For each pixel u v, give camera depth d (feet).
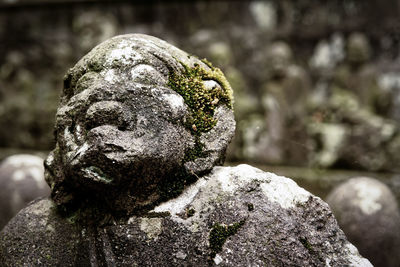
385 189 7.23
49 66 18.94
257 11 19.02
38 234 4.21
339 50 18.24
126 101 3.97
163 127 3.97
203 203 4.03
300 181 10.25
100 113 3.87
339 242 4.00
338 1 18.43
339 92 16.63
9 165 8.28
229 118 4.49
